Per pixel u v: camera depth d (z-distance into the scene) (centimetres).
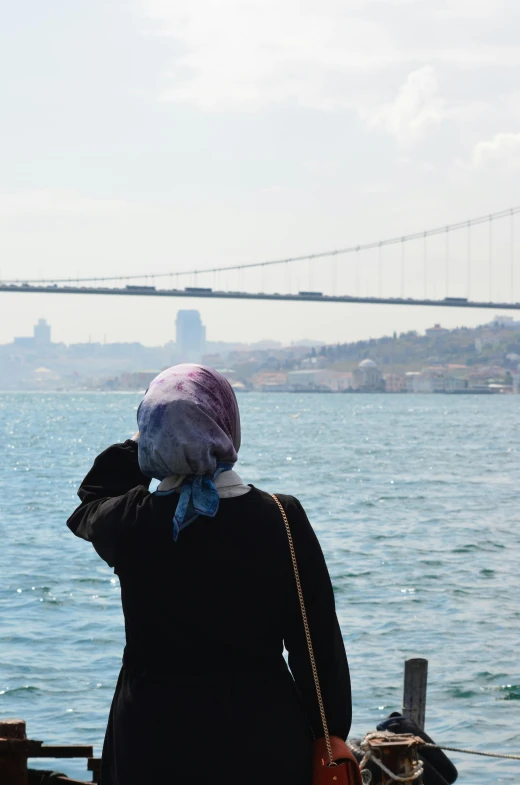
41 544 2092
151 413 242
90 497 257
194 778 223
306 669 238
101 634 1295
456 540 2217
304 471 4259
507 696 1043
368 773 501
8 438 7238
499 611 1455
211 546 234
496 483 3741
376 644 1257
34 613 1427
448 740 922
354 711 992
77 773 815
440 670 1136
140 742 227
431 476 4044
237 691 230
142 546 236
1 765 393
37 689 1051
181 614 232
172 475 244
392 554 2002
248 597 233
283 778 226
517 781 822
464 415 13088
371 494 3312
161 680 232
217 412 245
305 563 237
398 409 15875
